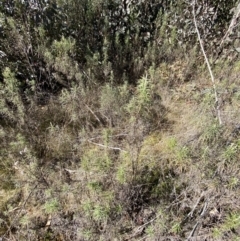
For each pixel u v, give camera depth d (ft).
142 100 5.98
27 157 6.84
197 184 5.67
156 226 5.56
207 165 5.32
